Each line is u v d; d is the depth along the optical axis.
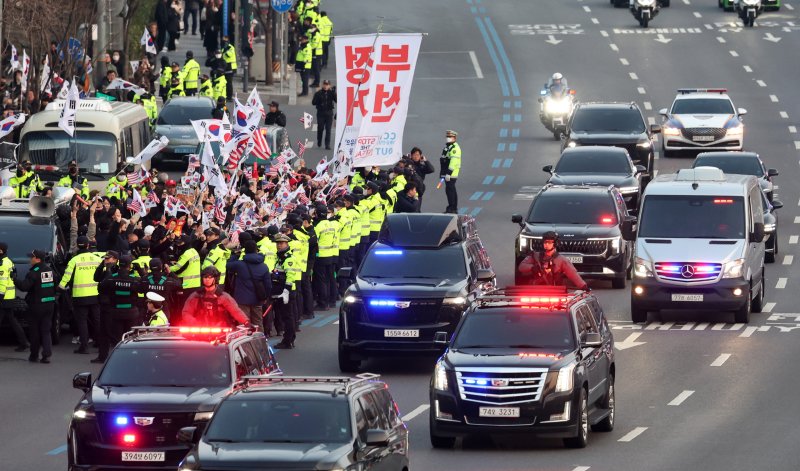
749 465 56.41
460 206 133.50
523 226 102.25
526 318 62.00
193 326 58.88
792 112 176.75
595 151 125.25
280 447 44.09
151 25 174.00
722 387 72.50
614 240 101.06
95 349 81.81
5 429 63.22
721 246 90.31
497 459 57.81
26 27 138.25
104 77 142.75
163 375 53.19
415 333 75.50
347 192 100.50
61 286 79.94
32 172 103.50
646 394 71.19
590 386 60.66
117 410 50.91
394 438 47.59
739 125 152.88
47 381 73.31
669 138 153.25
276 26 186.75
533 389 58.62
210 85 155.75
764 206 113.00
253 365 55.41
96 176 112.44
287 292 79.88
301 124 165.25
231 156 92.75
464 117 174.00
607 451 59.22
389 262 79.62
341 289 100.00
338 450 43.94
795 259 113.25
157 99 166.38
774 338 85.88
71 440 51.12
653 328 89.62
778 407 67.88
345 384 47.06
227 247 81.00
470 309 63.00
